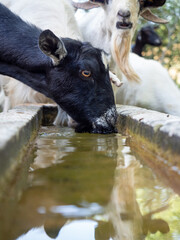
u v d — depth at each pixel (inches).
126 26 40.4
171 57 111.7
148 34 84.5
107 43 44.6
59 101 36.0
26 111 34.4
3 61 36.8
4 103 48.9
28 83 36.9
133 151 25.7
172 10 98.7
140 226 14.2
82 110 35.2
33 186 16.9
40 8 44.6
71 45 34.9
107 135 33.6
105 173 19.7
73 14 47.5
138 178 19.1
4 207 14.2
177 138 19.9
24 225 12.9
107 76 35.4
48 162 21.9
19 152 20.6
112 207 14.6
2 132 19.1
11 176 17.1
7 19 37.0
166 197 16.4
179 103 58.3
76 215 13.7
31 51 36.0
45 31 32.9
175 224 14.5
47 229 12.9
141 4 42.1
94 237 12.9
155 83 59.1
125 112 37.4
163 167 21.1
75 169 20.3
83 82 34.6
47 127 39.9
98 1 42.7
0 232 12.3
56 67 34.9
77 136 32.7
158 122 24.9
